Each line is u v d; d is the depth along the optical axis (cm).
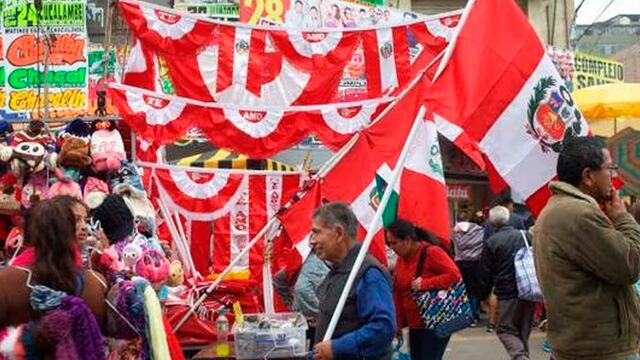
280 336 566
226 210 828
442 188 504
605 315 406
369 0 1633
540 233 426
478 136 501
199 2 1512
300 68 705
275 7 1452
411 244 662
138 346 409
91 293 379
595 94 1393
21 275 358
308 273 645
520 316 866
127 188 605
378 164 555
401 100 552
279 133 698
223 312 682
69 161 596
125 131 734
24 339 348
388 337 412
